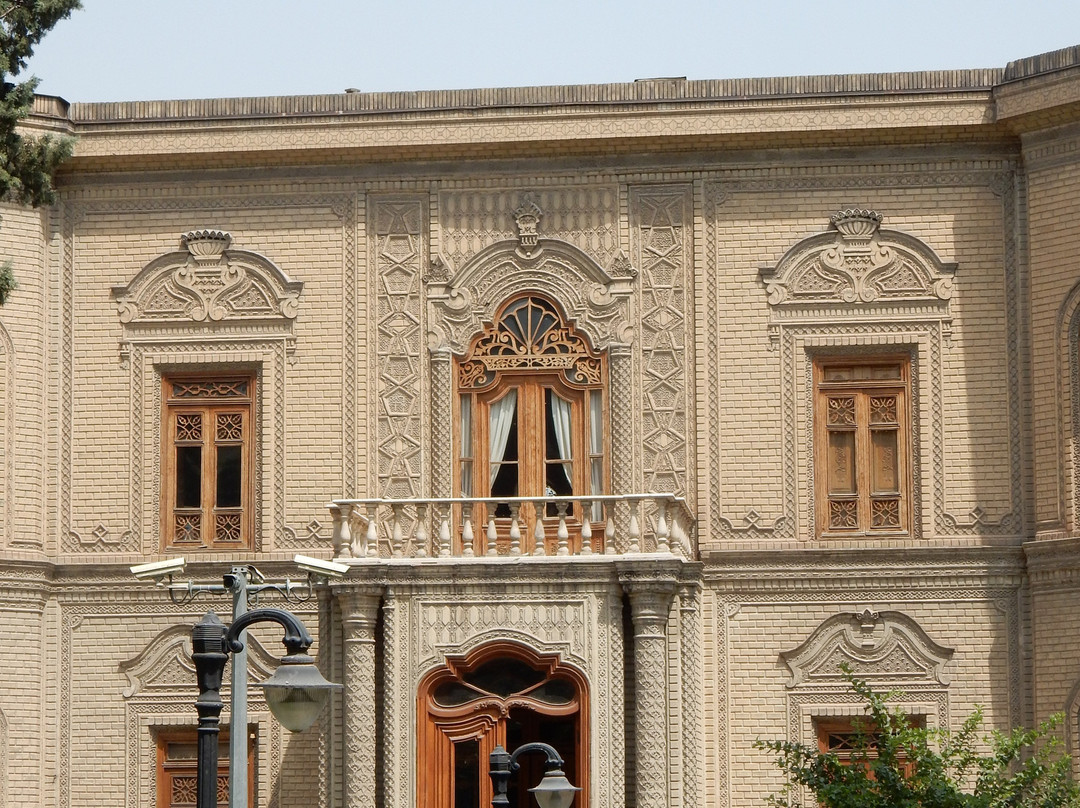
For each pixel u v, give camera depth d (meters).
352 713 23.84
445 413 26.28
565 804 18.45
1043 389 25.44
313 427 26.48
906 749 22.50
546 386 26.42
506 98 26.53
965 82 26.03
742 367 26.14
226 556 26.25
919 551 25.50
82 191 27.19
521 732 24.92
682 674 24.91
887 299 26.05
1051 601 24.95
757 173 26.44
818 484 25.94
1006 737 24.69
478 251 26.62
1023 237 25.91
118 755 26.16
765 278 26.27
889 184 26.27
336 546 24.55
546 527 26.03
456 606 24.06
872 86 26.12
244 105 26.88
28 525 26.25
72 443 26.73
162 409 26.78
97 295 26.97
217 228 26.97
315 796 25.73
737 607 25.72
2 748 25.72
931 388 25.86
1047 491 25.22
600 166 26.62
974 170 26.16
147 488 26.55
